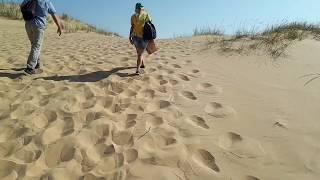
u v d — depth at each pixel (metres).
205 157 3.16
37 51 5.87
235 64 6.41
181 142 3.40
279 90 4.80
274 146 3.29
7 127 3.78
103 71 6.08
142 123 3.83
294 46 7.43
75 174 2.97
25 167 3.05
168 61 6.80
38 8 5.70
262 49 7.30
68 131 3.70
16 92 4.92
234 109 4.17
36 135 3.58
